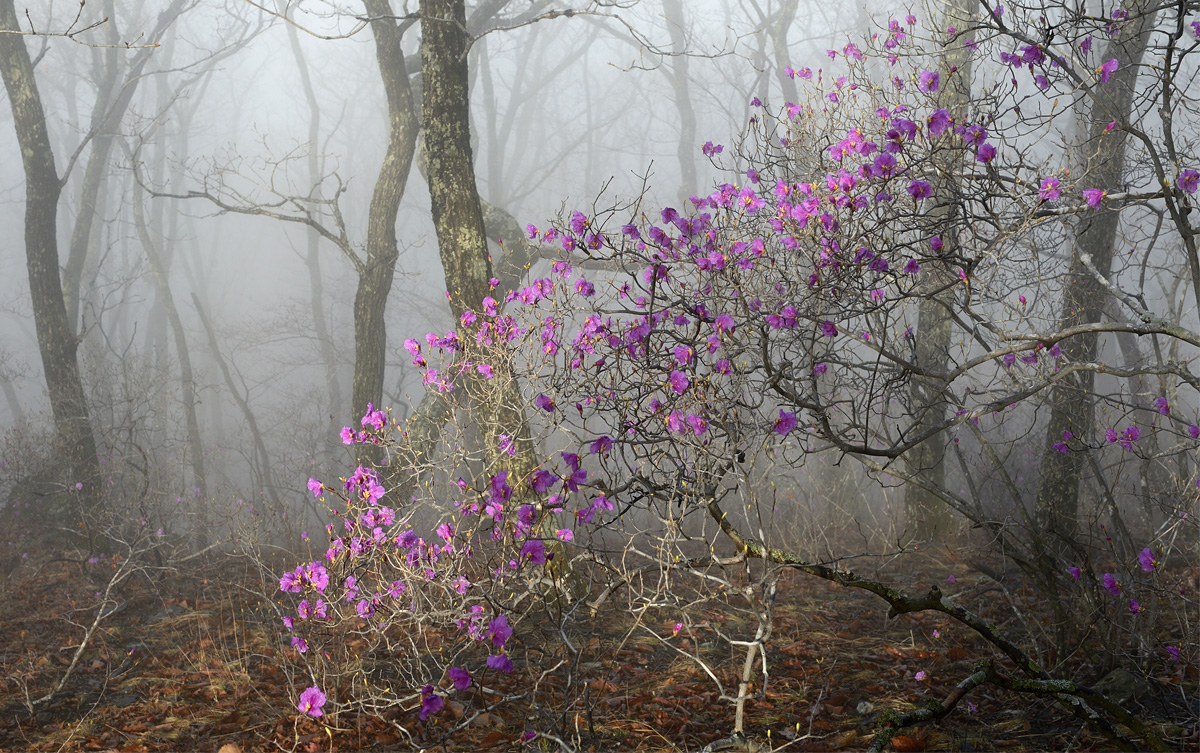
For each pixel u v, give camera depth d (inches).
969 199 156.5
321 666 187.3
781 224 165.3
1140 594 201.9
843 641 217.0
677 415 140.5
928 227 158.4
